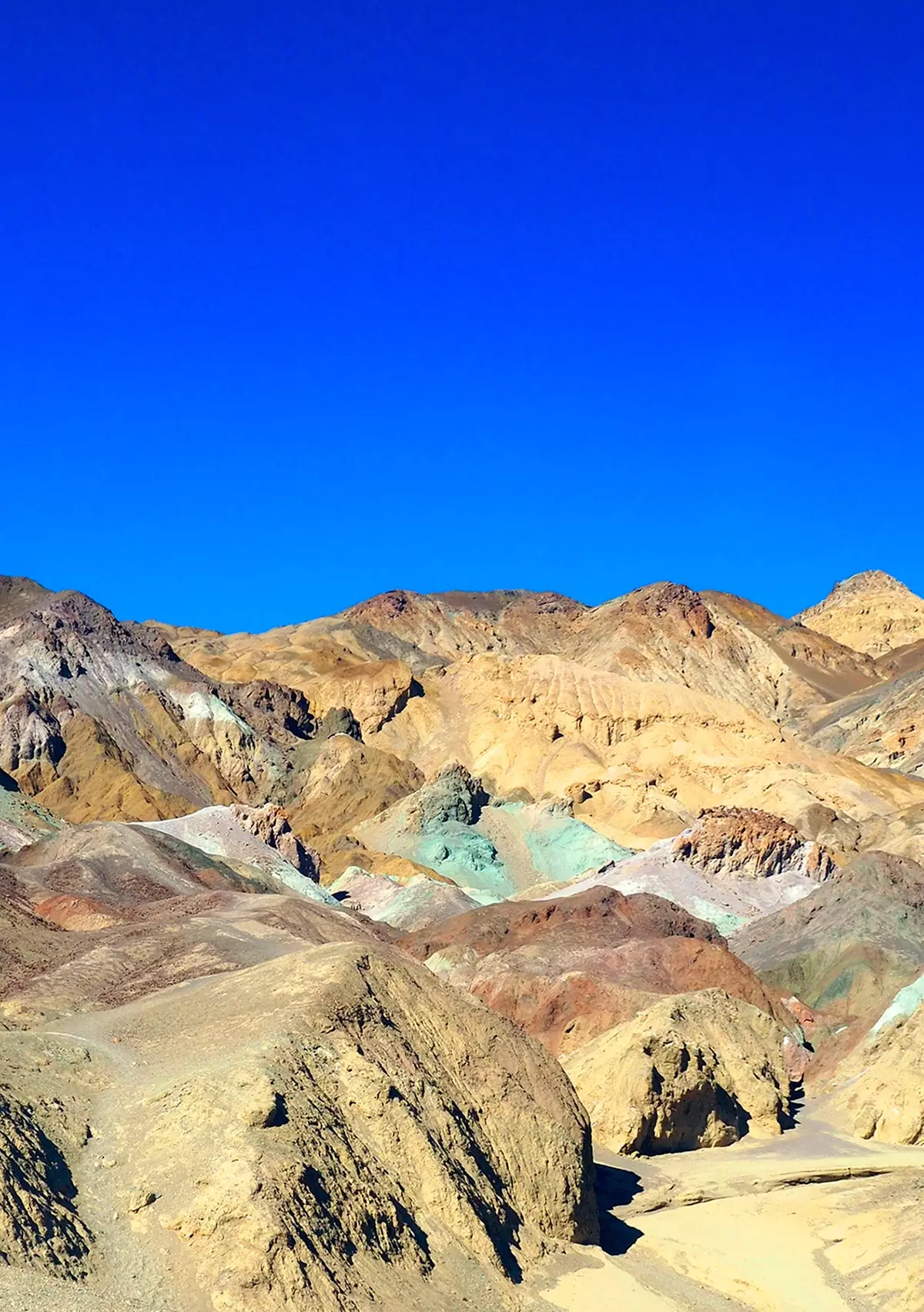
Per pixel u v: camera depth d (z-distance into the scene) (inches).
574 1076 3107.8
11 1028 2578.7
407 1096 2201.0
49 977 3065.9
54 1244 1706.4
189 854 5191.9
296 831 7755.9
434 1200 2075.5
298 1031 2217.0
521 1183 2292.1
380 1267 1895.9
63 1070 2124.8
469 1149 2217.0
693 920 4822.8
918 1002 3757.4
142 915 4138.8
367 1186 1980.8
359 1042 2262.6
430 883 5777.6
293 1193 1850.4
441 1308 1893.5
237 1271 1727.4
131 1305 1656.0
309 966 2454.5
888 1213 2573.8
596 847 7288.4
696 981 4057.6
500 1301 1987.0
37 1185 1779.0
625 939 4468.5
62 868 4707.2
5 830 5669.3
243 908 4079.7
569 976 3715.6
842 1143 3164.4
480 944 4421.8
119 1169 1902.1
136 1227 1800.0
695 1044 3208.7
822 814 7824.8
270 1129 1945.1
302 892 5610.2
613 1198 2679.6
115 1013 2549.2
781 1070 3472.0
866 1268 2388.0
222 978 2618.1
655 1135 3019.2
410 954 4436.5
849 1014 4207.7
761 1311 2214.6
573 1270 2190.0
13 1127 1850.4
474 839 7337.6
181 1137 1926.7
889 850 6688.0
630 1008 3550.7
